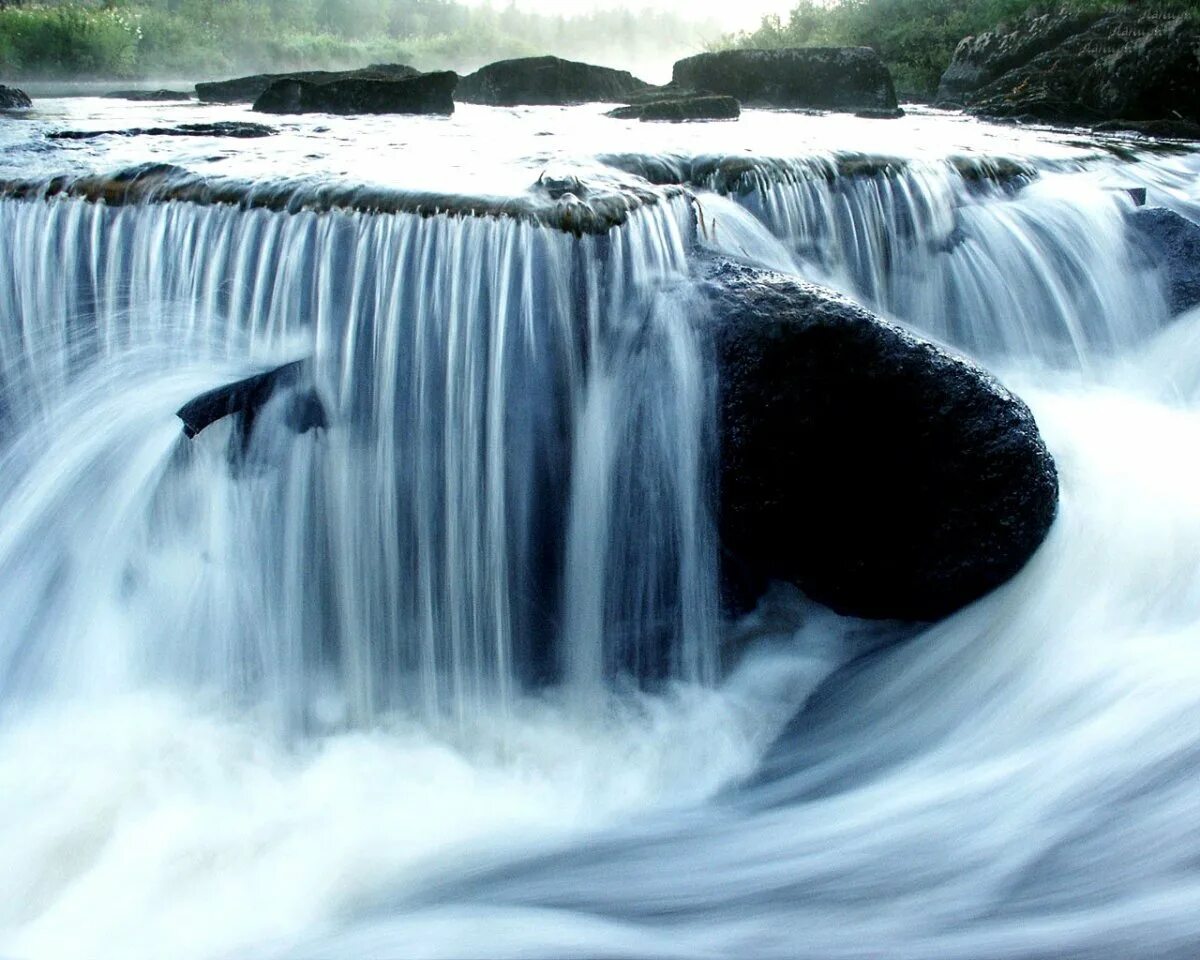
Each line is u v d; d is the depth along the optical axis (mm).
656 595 4742
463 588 4801
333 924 3479
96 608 4863
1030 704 4145
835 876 3494
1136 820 3463
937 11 20938
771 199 6223
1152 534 4672
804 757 4215
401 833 3941
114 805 4086
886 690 4426
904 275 6625
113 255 5293
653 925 3365
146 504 4906
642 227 4930
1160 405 6137
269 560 4820
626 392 4691
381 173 5723
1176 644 4168
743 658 4691
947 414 4379
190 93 16250
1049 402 6078
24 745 4422
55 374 5371
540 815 4016
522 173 5832
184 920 3555
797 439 4406
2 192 5430
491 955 3246
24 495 5125
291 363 4914
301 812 4047
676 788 4172
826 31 23094
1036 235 6832
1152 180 7898
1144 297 6742
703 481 4566
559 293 4680
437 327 4816
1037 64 13781
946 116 13195
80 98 15172
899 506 4477
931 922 3223
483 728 4570
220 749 4406
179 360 5191
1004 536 4457
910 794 3852
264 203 5105
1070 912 3172
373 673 4836
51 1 35156
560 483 4734
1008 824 3576
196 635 4781
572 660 4766
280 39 62094
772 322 4375
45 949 3447
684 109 11469
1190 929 3008
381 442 4867
